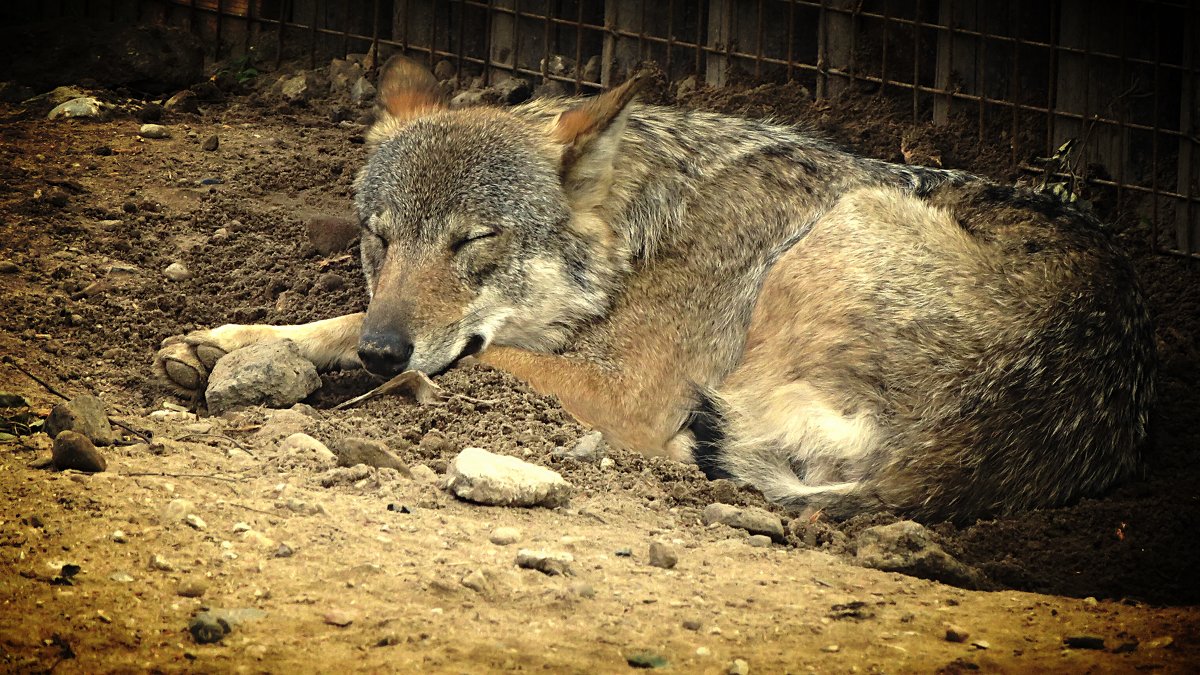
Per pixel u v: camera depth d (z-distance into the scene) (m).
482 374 9.31
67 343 9.62
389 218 9.34
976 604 6.73
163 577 5.85
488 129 9.53
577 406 9.39
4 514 6.32
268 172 13.31
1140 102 12.82
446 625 5.66
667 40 14.94
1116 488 8.83
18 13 17.47
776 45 14.83
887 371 8.67
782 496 8.57
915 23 13.58
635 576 6.54
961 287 8.87
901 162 13.47
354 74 16.20
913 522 7.61
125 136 14.12
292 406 8.95
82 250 11.22
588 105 9.72
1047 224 9.72
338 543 6.44
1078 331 8.79
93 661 5.08
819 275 9.24
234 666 5.12
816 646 5.86
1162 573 7.57
